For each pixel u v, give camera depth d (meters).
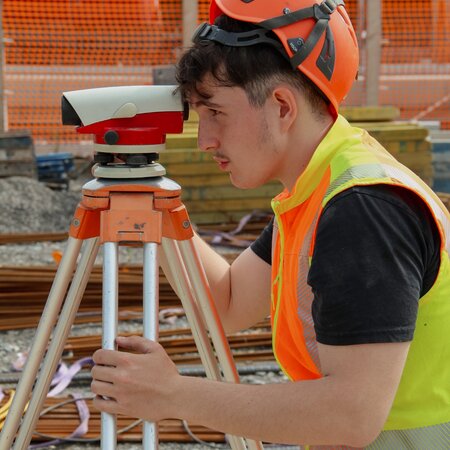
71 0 26.33
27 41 26.34
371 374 4.10
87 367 12.16
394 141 21.58
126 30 26.58
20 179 22.09
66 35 26.47
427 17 27.67
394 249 4.15
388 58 27.92
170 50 26.66
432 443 4.61
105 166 4.97
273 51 4.48
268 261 5.70
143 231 4.86
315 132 4.68
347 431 4.15
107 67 26.72
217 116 4.64
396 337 4.09
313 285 4.22
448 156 25.52
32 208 20.89
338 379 4.14
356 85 27.00
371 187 4.25
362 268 4.11
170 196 5.00
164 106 4.91
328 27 4.57
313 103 4.63
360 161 4.40
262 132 4.57
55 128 26.86
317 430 4.18
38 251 18.38
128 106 4.85
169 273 5.49
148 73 26.78
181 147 20.80
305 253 4.56
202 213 20.89
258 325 13.62
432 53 27.97
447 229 4.52
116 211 4.88
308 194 4.60
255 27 4.49
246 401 4.28
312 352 4.73
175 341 12.81
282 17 4.46
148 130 4.91
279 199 4.90
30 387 5.32
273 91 4.51
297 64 4.48
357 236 4.14
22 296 14.12
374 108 22.64
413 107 28.25
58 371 11.69
